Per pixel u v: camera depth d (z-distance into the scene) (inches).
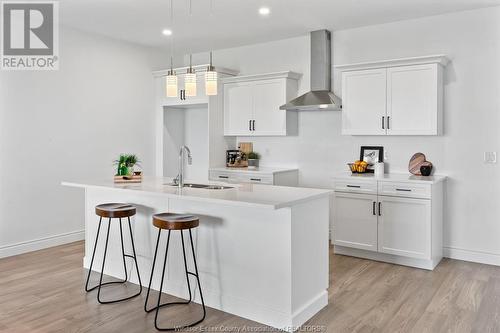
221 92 230.5
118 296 133.6
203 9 169.6
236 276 120.9
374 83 178.2
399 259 168.2
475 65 168.4
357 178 175.2
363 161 191.0
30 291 137.2
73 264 167.6
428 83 165.6
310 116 213.9
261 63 228.7
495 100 165.0
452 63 173.0
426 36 179.0
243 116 223.9
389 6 165.3
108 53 217.0
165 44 231.9
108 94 217.8
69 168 200.8
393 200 166.2
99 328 110.9
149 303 128.6
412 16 178.4
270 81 212.4
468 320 116.0
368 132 180.9
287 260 110.3
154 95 244.8
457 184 174.2
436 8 167.6
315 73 202.2
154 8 169.9
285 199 109.6
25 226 185.0
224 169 220.4
